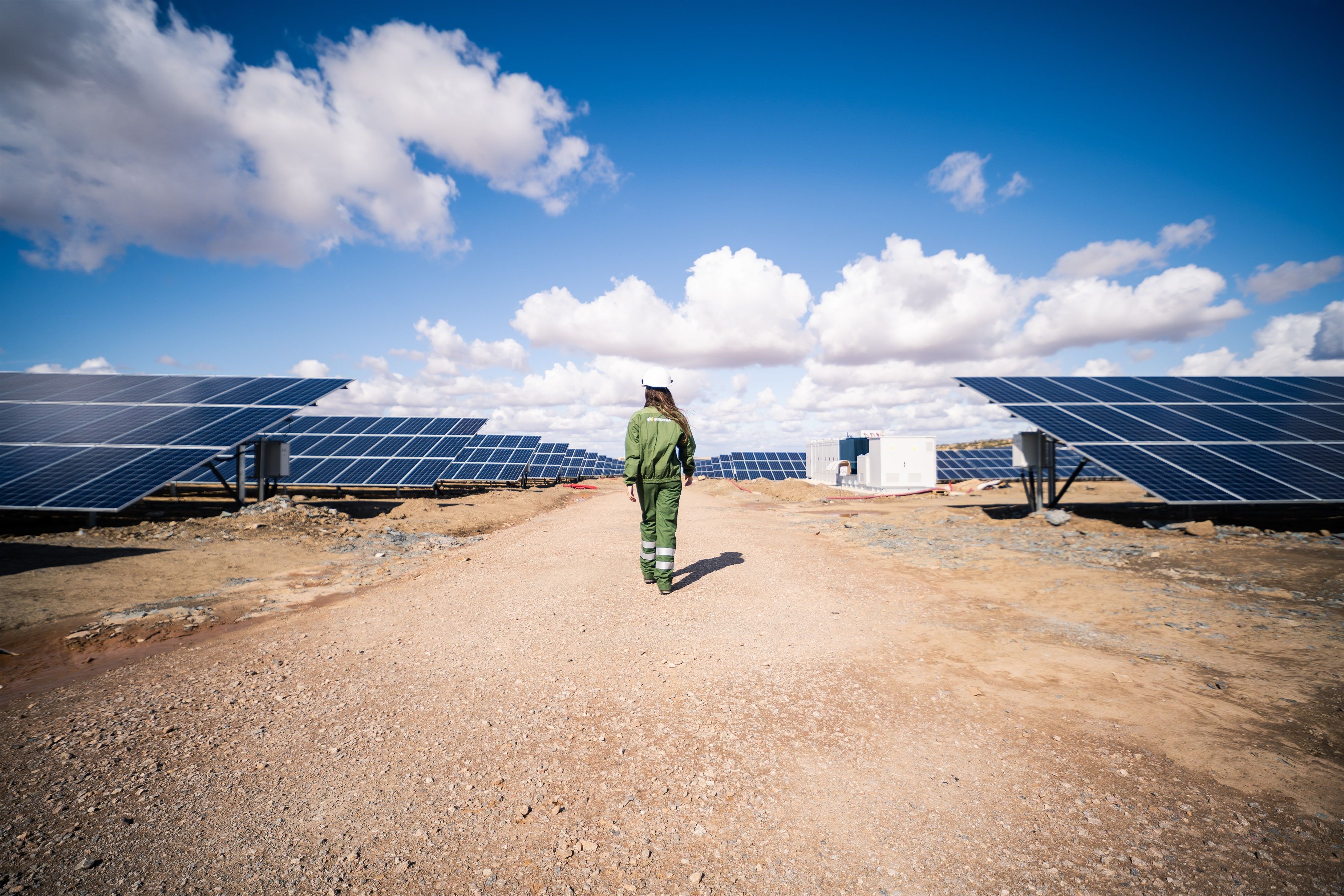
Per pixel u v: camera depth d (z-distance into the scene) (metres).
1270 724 2.93
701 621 4.96
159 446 12.42
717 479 51.28
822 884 1.88
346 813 2.31
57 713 3.38
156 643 4.90
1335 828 2.09
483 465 36.00
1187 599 5.44
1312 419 12.38
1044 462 13.47
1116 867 1.92
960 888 1.84
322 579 7.66
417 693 3.59
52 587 6.42
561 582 6.68
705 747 2.83
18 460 11.56
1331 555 7.02
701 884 1.88
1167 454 10.55
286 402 15.23
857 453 34.03
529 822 2.24
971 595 5.86
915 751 2.75
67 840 2.13
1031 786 2.44
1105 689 3.44
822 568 7.31
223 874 1.95
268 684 3.78
